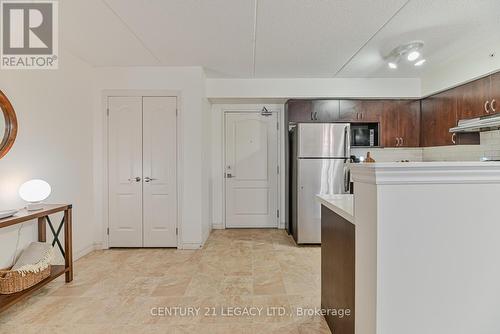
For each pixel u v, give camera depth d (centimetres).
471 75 298
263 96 390
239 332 180
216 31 251
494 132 300
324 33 255
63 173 295
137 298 224
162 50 295
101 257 322
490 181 97
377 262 97
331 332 178
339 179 367
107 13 220
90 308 209
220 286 246
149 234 354
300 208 367
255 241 387
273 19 230
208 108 413
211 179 449
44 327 185
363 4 208
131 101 349
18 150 239
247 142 457
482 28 247
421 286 97
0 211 217
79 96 321
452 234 97
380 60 323
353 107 401
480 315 98
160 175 352
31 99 253
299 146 366
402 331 97
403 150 416
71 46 284
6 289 198
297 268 288
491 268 98
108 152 350
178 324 189
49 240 277
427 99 384
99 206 352
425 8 214
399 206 96
